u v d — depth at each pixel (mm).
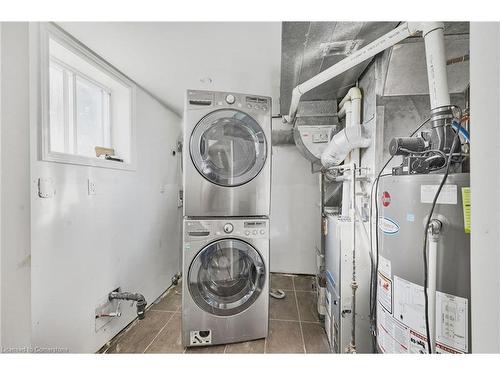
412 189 858
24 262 1086
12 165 1081
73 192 1341
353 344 1301
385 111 1403
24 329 1088
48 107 1176
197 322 1499
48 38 1189
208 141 1533
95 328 1495
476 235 489
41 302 1140
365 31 1189
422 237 829
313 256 2957
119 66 1691
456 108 884
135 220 1968
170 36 1335
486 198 469
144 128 2119
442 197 782
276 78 1885
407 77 1307
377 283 1076
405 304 883
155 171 2311
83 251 1410
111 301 1652
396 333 923
